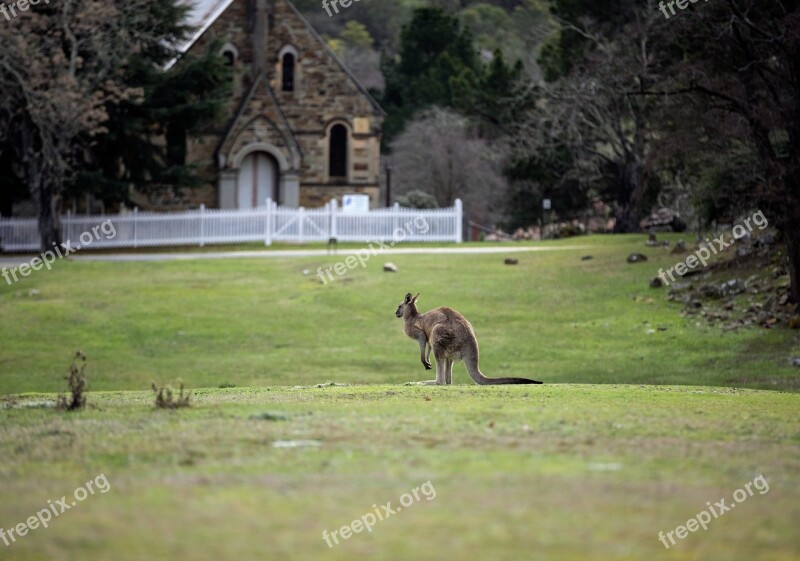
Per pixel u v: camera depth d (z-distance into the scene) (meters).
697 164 158.88
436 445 49.44
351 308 158.38
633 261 171.62
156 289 172.75
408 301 84.38
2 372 131.62
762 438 53.47
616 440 51.34
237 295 168.00
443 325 81.06
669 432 54.47
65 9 195.38
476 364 81.31
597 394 75.69
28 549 34.34
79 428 56.25
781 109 132.75
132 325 152.62
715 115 142.88
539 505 38.62
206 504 38.81
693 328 138.25
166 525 36.41
